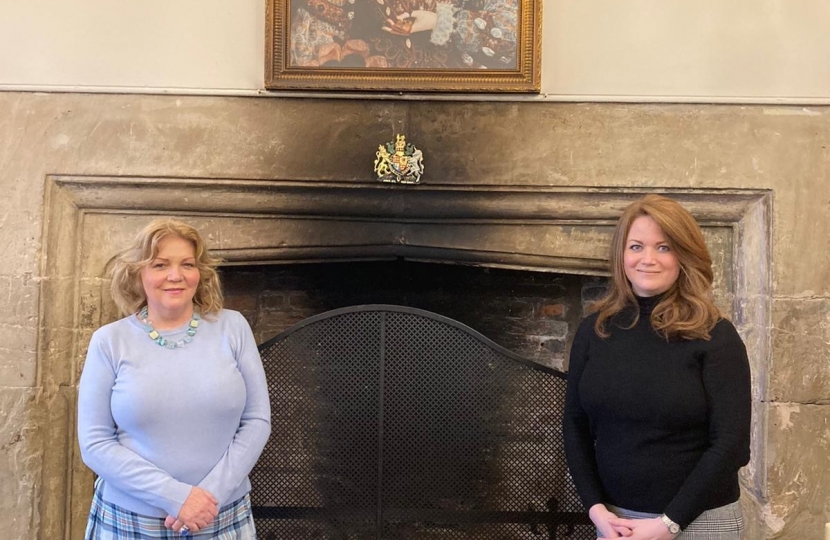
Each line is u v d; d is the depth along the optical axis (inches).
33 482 75.3
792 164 75.3
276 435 74.0
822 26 75.0
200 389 53.5
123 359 53.4
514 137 77.2
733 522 50.2
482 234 80.3
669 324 50.9
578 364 56.1
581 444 55.8
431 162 77.5
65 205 77.4
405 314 73.5
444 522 73.8
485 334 95.4
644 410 50.3
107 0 76.2
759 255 76.9
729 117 75.8
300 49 76.4
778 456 74.8
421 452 73.9
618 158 76.5
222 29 76.9
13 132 75.8
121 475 51.4
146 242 55.1
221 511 54.7
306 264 94.3
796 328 74.7
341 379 73.9
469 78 76.1
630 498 51.4
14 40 75.8
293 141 77.3
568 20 76.7
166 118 76.7
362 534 74.2
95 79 76.2
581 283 94.0
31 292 75.4
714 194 76.5
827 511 74.8
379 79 76.3
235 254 80.0
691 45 76.0
